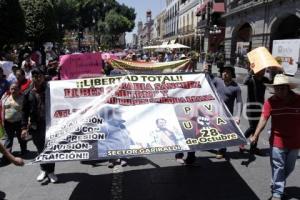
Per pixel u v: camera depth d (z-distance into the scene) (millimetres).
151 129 5395
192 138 5336
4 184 6395
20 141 8008
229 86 7543
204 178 6582
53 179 6438
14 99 7859
